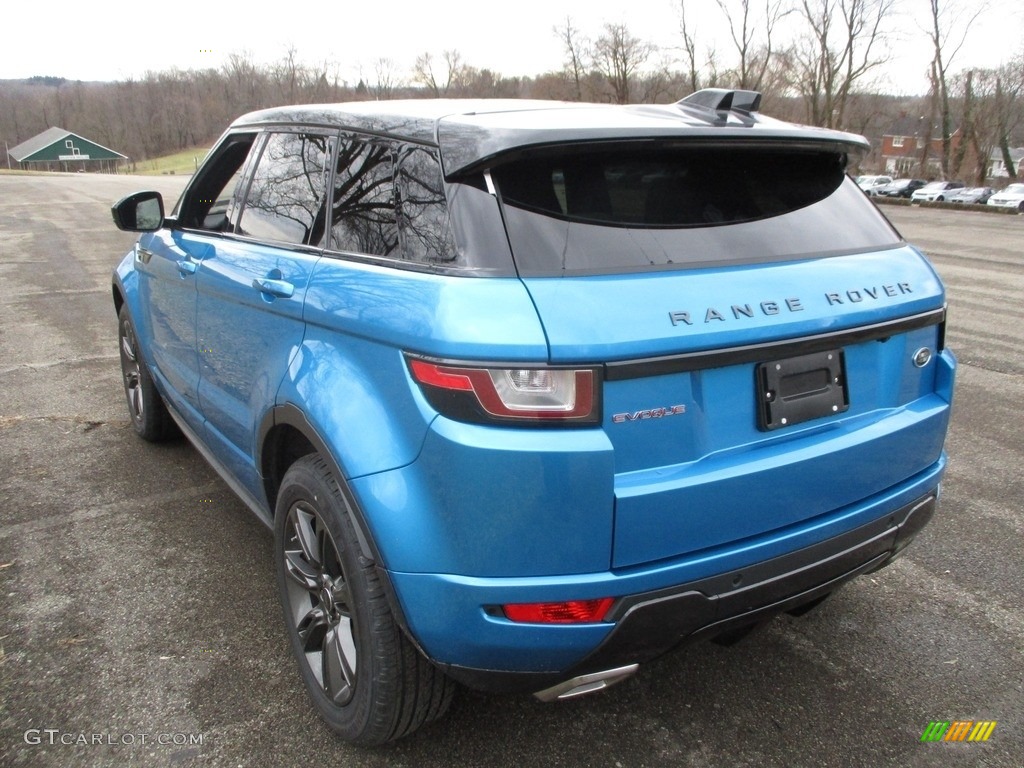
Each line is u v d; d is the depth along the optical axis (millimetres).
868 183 54438
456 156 2018
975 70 58188
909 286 2377
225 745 2344
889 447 2307
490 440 1763
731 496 1968
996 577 3355
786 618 3059
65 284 9922
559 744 2379
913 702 2586
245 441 2887
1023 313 9102
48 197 25812
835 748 2381
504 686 1971
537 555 1820
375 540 1945
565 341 1749
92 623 2920
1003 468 4516
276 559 2600
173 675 2645
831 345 2164
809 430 2172
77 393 5523
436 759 2309
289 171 2803
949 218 29109
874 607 3133
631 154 2137
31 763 2258
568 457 1763
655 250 2016
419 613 1918
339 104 2777
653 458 1894
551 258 1896
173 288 3533
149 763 2270
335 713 2312
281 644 2814
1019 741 2420
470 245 1905
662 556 1918
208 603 3059
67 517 3736
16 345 6824
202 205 3498
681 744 2387
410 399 1882
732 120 2311
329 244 2434
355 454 1984
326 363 2191
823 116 51219
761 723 2480
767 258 2162
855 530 2238
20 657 2719
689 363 1883
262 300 2572
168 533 3596
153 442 4625
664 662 2781
